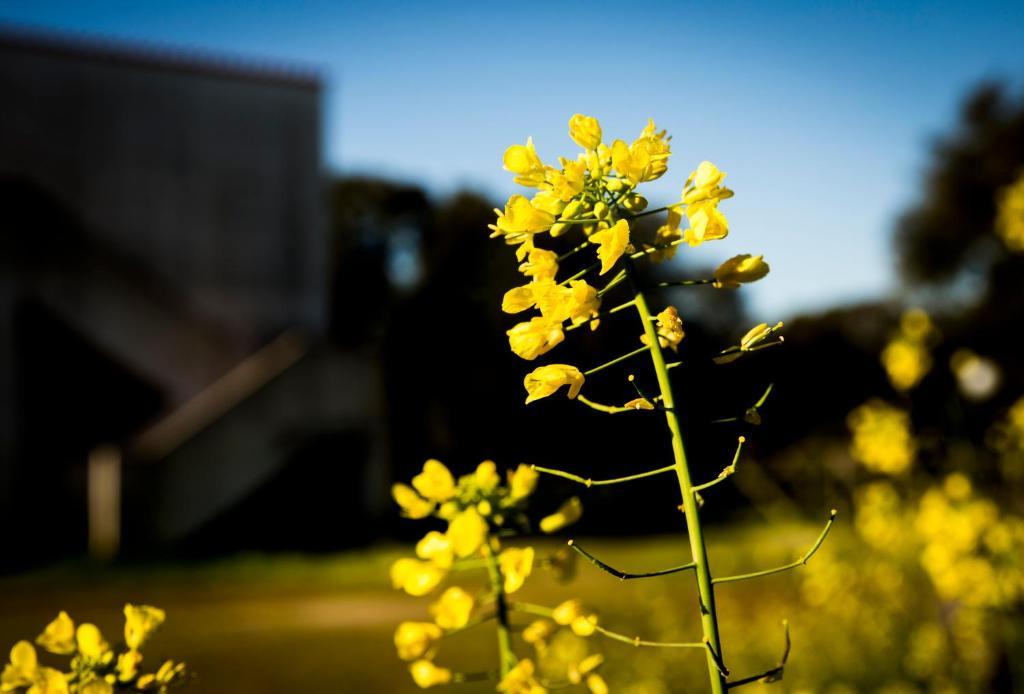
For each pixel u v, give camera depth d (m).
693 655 6.17
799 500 9.98
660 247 1.51
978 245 24.17
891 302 24.45
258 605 11.68
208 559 16.20
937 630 5.38
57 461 18.06
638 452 15.32
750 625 6.98
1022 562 4.67
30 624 10.13
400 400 19.80
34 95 20.23
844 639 5.76
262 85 22.20
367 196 27.66
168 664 1.70
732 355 1.49
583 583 11.10
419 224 27.36
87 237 18.42
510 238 1.52
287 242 21.94
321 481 18.84
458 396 19.25
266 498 18.45
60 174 20.28
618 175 1.51
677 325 1.50
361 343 20.38
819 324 21.91
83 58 20.66
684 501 1.46
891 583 6.05
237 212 21.62
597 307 1.49
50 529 17.42
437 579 1.75
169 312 19.20
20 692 1.64
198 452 17.23
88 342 18.77
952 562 4.79
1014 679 4.79
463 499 1.81
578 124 1.53
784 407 20.20
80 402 18.58
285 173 22.12
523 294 1.48
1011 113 24.41
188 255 21.11
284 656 8.15
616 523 17.36
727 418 1.48
